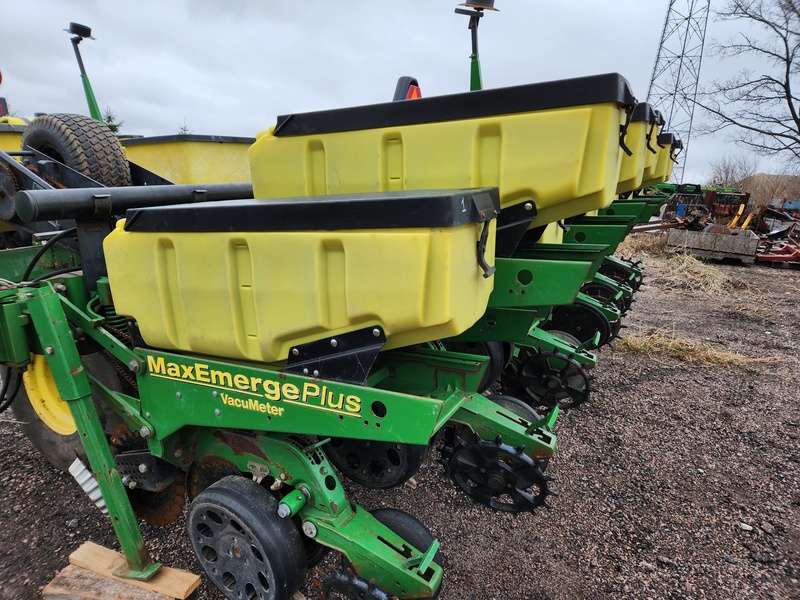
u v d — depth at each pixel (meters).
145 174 3.35
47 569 2.51
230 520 1.92
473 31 2.92
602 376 4.96
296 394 1.72
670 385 4.77
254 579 1.95
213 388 1.89
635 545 2.72
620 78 1.94
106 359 2.38
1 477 3.21
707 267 10.15
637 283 6.39
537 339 3.83
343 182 2.43
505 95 2.10
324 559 2.54
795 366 5.26
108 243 1.89
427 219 1.37
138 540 2.16
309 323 1.60
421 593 1.73
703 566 2.57
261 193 2.64
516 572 2.53
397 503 3.04
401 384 2.49
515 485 2.44
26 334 2.10
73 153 2.95
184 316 1.82
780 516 2.95
